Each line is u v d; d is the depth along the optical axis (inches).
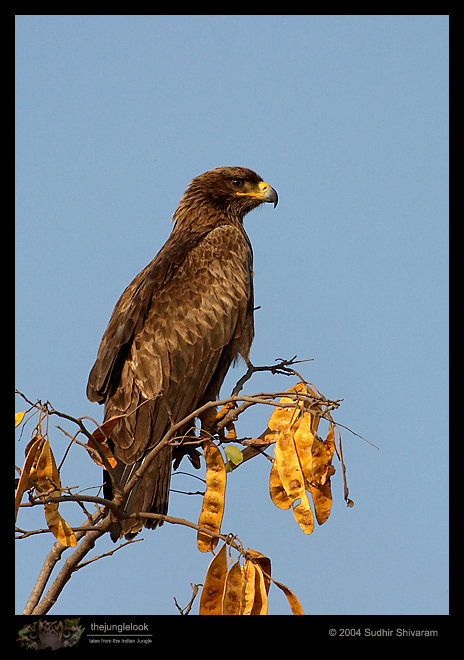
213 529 392.2
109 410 519.8
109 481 471.8
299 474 373.4
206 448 404.2
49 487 350.9
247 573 358.9
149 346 526.0
